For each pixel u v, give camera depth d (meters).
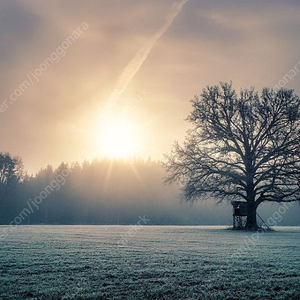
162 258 14.79
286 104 42.78
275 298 8.82
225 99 45.34
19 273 11.12
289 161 41.94
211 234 32.72
